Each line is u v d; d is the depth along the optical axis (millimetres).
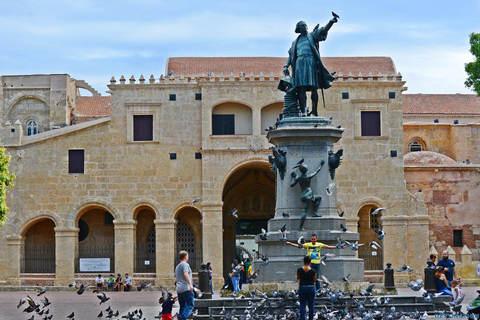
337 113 60469
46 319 26266
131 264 60062
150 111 60781
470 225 63062
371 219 62031
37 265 62375
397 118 60594
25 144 60969
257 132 60094
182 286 26203
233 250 65938
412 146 71875
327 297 26766
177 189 60312
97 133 60906
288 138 30906
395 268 59656
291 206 30656
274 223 30641
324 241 30062
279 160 30891
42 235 62750
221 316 27203
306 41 31812
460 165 63219
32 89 78500
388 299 28188
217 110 61250
